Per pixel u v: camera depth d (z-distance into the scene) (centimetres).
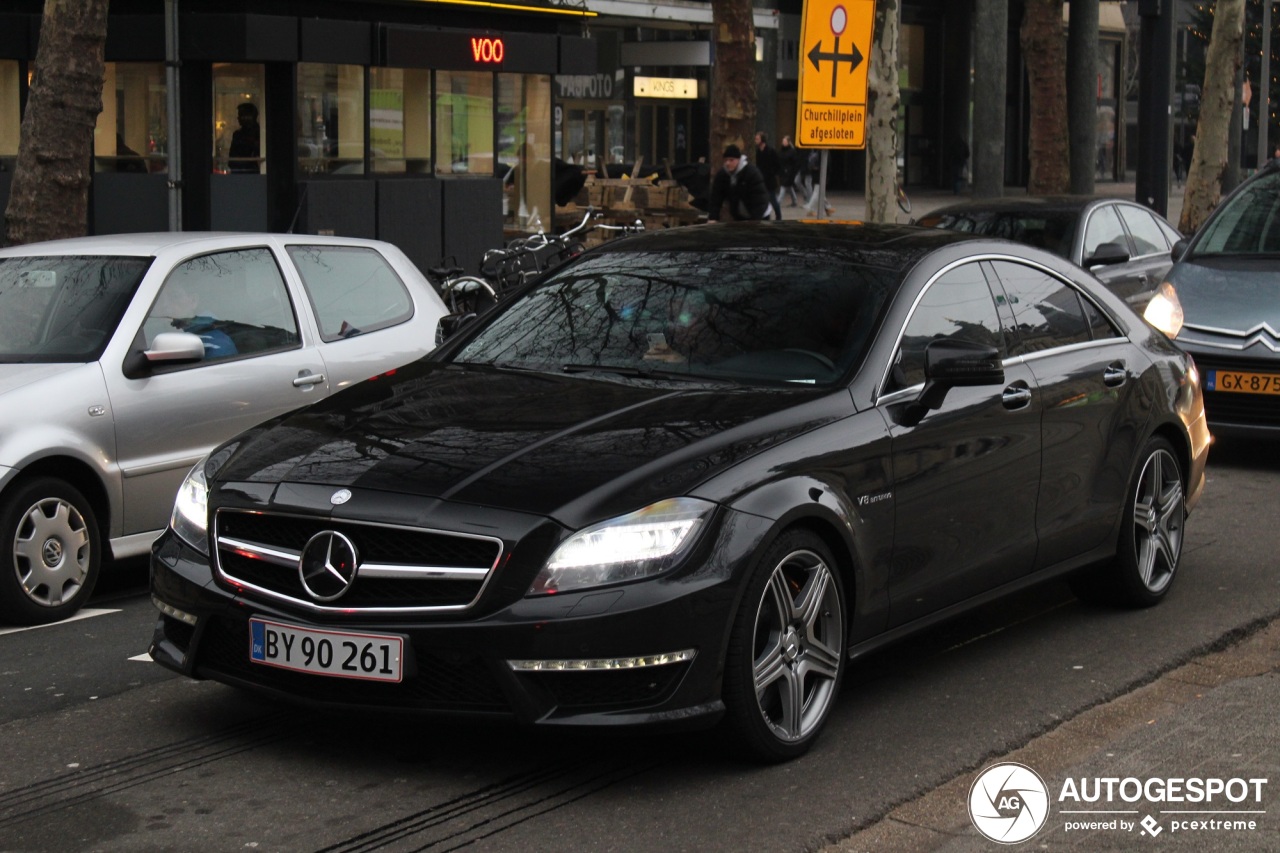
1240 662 615
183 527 506
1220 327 1002
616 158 4250
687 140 4453
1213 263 1074
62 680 587
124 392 704
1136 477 666
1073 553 636
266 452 507
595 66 2167
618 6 3881
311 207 1872
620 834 435
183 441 726
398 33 1922
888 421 527
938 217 1383
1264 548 809
